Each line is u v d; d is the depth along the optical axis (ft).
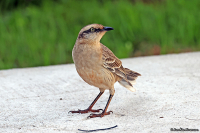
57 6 77.71
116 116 27.12
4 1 78.18
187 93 31.63
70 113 28.25
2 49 57.57
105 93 33.71
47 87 35.83
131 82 31.30
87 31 26.68
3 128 25.09
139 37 64.23
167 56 50.90
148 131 23.36
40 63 54.03
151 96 31.40
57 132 24.00
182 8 72.95
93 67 26.84
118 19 67.41
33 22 67.62
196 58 47.80
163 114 26.63
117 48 59.57
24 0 79.87
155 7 76.64
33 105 30.25
